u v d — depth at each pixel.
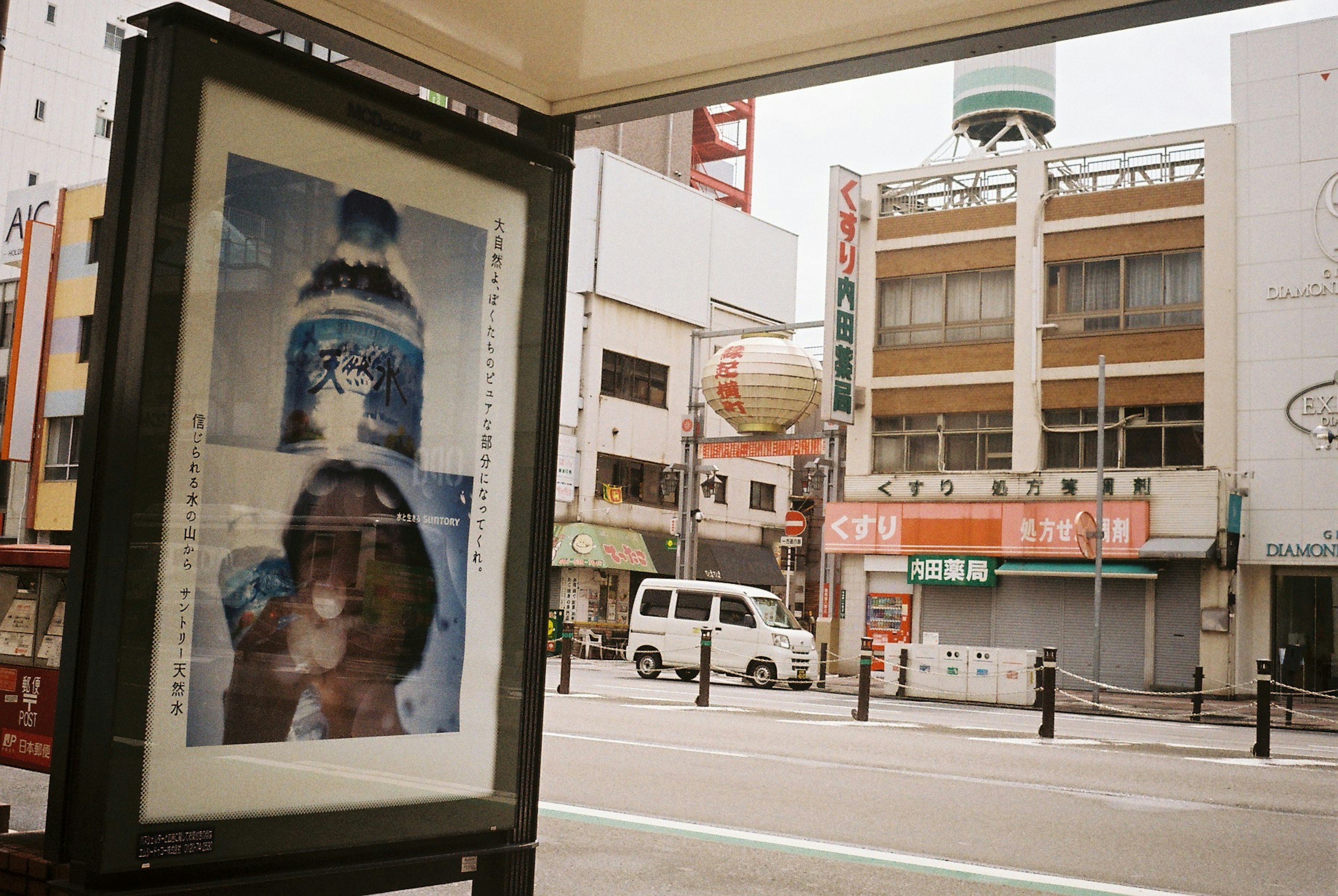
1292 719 20.27
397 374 3.86
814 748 11.72
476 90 4.58
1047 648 14.27
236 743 3.41
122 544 3.14
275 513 3.52
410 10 4.06
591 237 41.69
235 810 3.41
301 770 3.57
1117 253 29.98
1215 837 7.50
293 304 3.56
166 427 3.24
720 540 45.88
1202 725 19.50
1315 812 8.80
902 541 31.31
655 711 15.32
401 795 3.85
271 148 3.49
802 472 52.09
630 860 6.15
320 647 3.63
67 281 33.62
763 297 49.50
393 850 3.82
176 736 3.28
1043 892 5.83
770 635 24.61
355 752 3.72
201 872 3.34
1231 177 28.83
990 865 6.41
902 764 10.66
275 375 3.51
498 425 4.18
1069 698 24.31
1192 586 28.25
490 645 4.13
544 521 4.35
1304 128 28.22
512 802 4.19
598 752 10.62
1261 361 28.19
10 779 7.74
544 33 4.20
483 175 4.14
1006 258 31.17
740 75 4.47
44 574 6.75
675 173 57.34
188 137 3.28
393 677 3.83
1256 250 28.45
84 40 43.22
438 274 4.00
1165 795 9.31
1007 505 30.20
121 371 3.20
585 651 36.59
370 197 3.78
